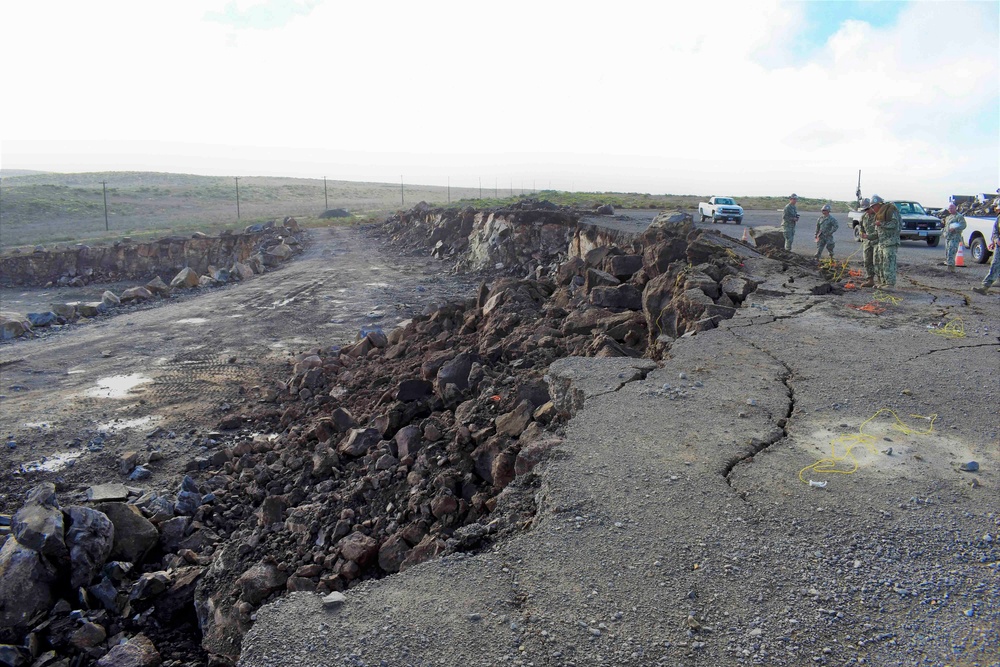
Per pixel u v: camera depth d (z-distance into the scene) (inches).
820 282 504.4
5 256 1446.9
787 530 176.9
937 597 149.9
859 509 186.9
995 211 832.9
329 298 1085.8
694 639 138.4
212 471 442.6
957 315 418.9
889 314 421.1
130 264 1515.7
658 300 458.3
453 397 394.6
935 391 280.2
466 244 1456.7
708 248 533.3
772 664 131.1
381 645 141.0
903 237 935.0
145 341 827.4
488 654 136.8
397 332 662.5
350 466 362.3
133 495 405.1
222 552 322.0
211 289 1236.5
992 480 203.5
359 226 2110.0
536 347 457.1
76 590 300.0
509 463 273.4
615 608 148.8
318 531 297.9
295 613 154.0
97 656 272.4
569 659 134.3
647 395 279.3
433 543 250.2
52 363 725.3
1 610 277.7
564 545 173.6
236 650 253.9
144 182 6092.5
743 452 224.1
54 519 308.8
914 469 211.3
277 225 1961.1
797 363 320.8
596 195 2551.7
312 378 597.3
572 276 637.9
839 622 142.5
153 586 301.9
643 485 202.1
